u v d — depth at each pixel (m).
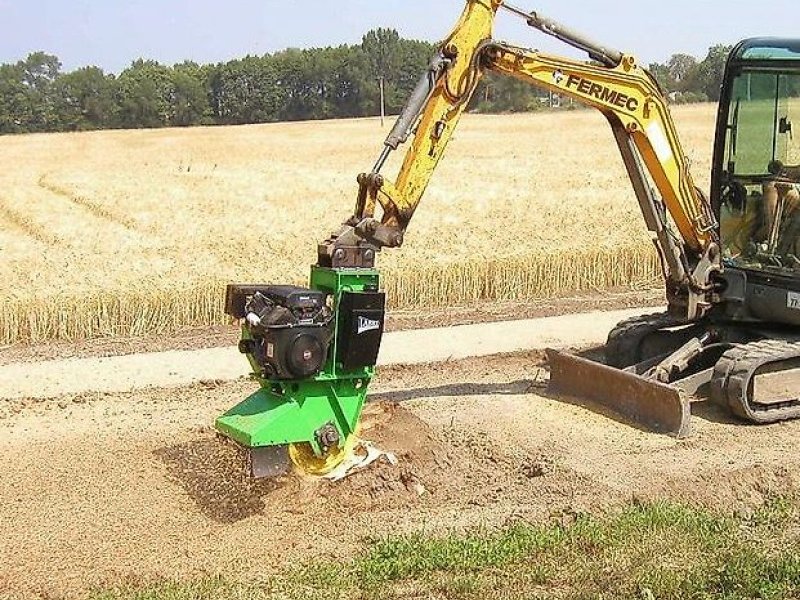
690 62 64.62
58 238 22.11
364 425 10.02
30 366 13.29
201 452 9.58
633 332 11.78
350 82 102.81
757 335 11.27
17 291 16.03
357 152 47.81
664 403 10.14
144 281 16.72
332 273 8.30
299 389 8.20
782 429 10.34
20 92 102.12
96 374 12.81
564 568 7.14
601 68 9.93
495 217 24.36
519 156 41.78
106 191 31.70
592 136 53.38
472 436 9.95
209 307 16.56
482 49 9.20
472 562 7.21
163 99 102.81
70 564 7.36
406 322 16.45
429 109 9.01
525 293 18.58
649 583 6.80
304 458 8.62
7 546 7.66
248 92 103.19
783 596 6.75
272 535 7.85
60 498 8.56
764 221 10.97
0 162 44.62
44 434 10.20
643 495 8.53
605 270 19.25
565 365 11.30
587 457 9.45
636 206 26.23
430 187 30.70
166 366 13.20
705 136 45.56
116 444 9.84
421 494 8.64
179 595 6.72
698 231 10.77
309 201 28.92
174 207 27.73
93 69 102.44
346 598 6.76
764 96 10.88
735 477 8.89
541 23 9.58
